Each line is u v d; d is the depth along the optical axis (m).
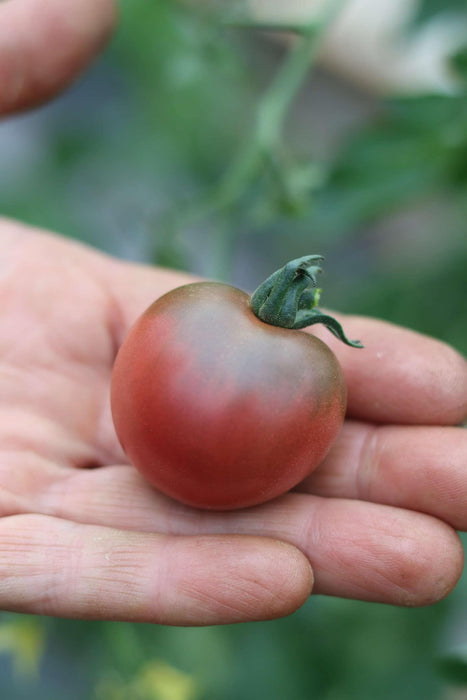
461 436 0.30
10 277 0.34
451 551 0.29
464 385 0.31
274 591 0.28
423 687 0.35
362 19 0.57
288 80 0.35
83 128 0.44
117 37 0.40
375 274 0.40
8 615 0.34
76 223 0.41
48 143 0.47
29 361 0.33
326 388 0.28
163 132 0.42
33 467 0.31
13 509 0.30
